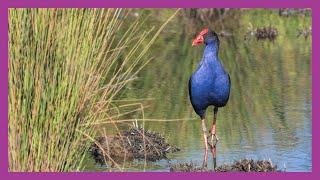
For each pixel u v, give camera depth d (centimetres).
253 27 2978
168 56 2325
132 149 1382
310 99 1833
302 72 2162
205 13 3181
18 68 1029
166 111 1678
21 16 1017
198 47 2520
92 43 1080
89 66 1082
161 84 1956
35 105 1041
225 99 1402
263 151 1402
